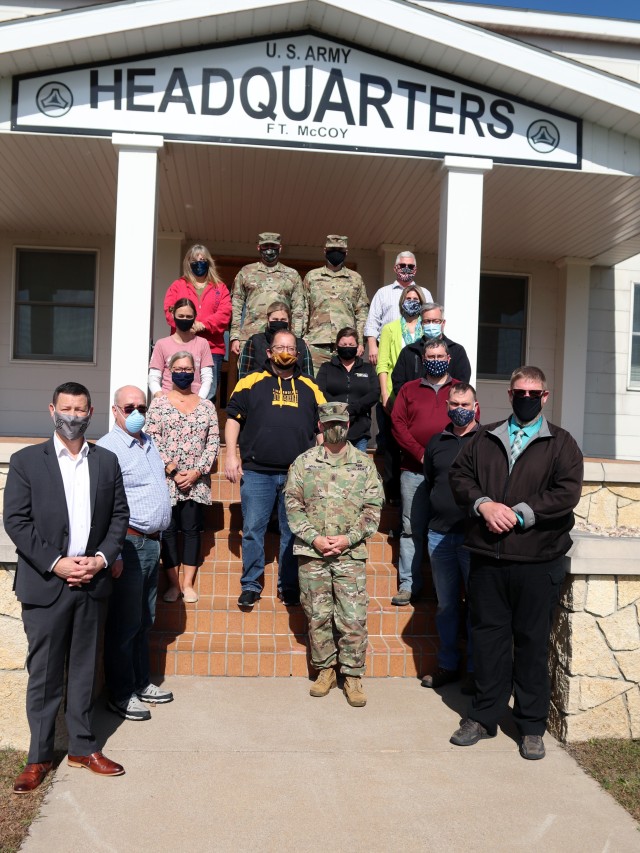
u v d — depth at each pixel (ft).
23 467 11.55
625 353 32.45
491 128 21.30
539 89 21.04
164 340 19.97
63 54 19.56
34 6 27.78
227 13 19.26
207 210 27.45
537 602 12.79
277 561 18.40
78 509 11.71
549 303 32.83
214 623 16.46
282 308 18.61
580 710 13.39
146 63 20.04
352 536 14.65
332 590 14.92
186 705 14.23
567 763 12.67
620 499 19.60
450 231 21.35
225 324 21.30
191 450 16.62
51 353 30.55
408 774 12.04
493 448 13.04
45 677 11.55
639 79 30.66
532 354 32.78
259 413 16.67
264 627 16.56
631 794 11.68
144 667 14.33
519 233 28.68
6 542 12.61
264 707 14.28
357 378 19.39
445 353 16.87
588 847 10.26
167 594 16.58
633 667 13.57
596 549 13.30
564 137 21.61
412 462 17.24
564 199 24.53
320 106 20.59
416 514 17.11
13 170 22.99
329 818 10.69
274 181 23.97
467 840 10.30
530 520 12.41
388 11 19.65
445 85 21.11
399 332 19.85
